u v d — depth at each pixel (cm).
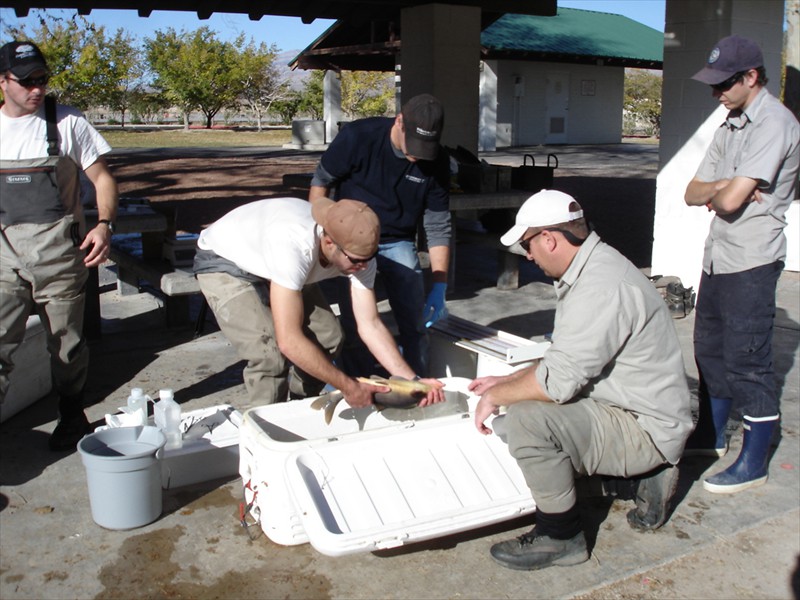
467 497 302
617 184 1582
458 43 844
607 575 295
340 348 373
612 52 2792
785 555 311
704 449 389
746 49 333
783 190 337
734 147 346
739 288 344
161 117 4466
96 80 3119
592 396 298
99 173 377
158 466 324
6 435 405
